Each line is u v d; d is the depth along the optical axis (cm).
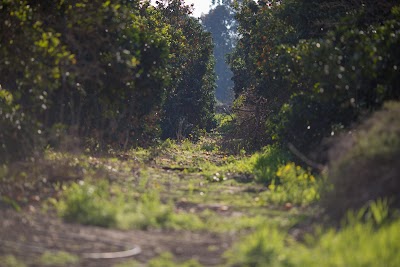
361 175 1243
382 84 1938
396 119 1333
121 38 2294
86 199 1259
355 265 852
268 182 1995
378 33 2075
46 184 1566
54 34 1989
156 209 1259
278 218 1309
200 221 1243
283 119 2272
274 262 897
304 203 1504
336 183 1299
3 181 1523
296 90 2503
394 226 977
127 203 1345
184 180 2036
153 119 3775
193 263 908
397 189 1171
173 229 1172
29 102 1881
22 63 1841
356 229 1001
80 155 2064
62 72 1912
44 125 1958
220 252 992
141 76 2648
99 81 2072
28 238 1019
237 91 6706
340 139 1708
